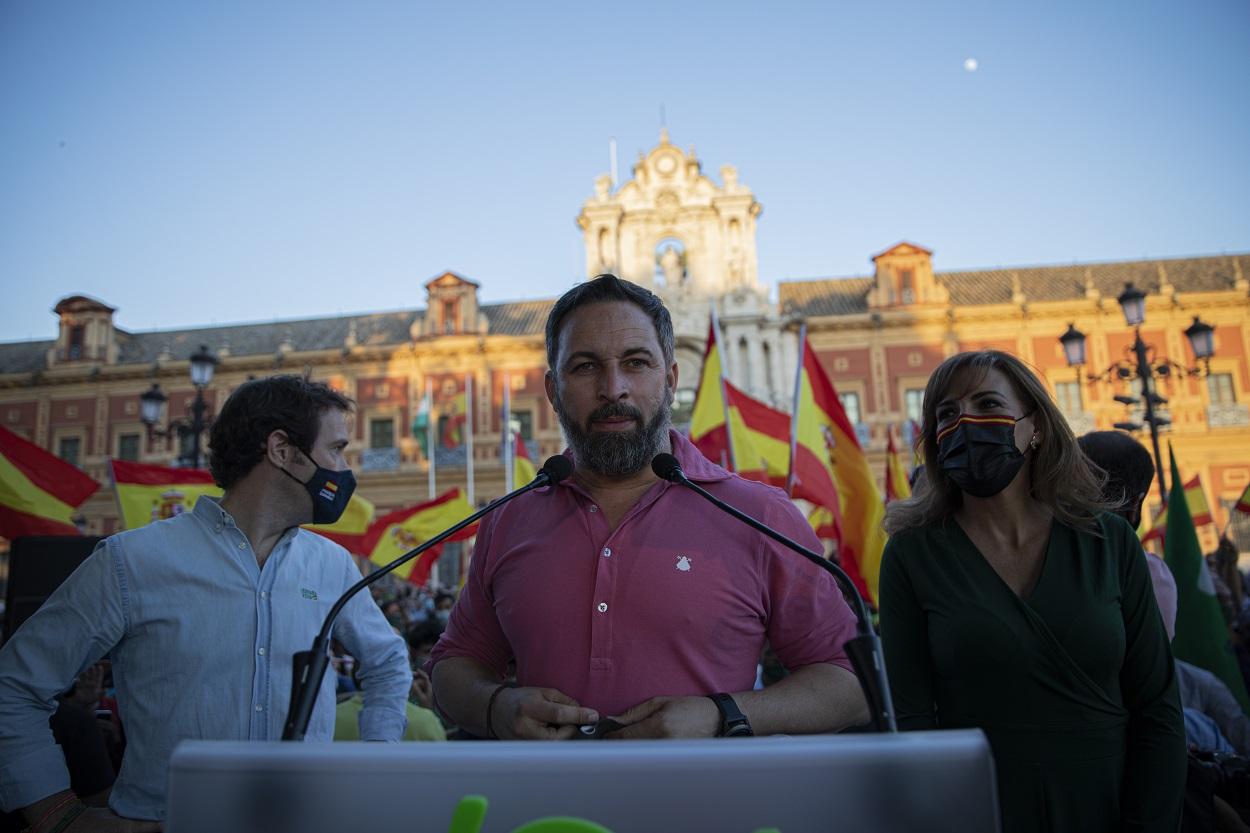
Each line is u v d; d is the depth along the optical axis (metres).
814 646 2.20
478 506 30.50
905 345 30.39
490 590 2.41
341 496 2.81
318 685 1.69
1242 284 28.78
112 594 2.45
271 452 2.71
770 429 9.86
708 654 2.05
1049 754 2.27
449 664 2.36
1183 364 28.86
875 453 29.78
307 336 34.56
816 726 2.02
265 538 2.74
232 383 31.78
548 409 30.92
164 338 35.12
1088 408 28.97
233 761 1.12
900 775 1.07
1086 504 2.48
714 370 9.58
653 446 2.27
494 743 1.11
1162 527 12.00
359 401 31.83
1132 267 32.50
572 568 2.17
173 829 1.10
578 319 2.30
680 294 30.33
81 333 33.03
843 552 7.81
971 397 2.59
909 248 31.12
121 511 8.01
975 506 2.61
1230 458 28.05
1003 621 2.36
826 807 1.06
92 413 32.03
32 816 2.30
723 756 1.07
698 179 31.44
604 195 31.38
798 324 30.88
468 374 31.47
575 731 1.86
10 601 4.68
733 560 2.16
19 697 2.34
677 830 1.05
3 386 32.34
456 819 1.07
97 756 3.85
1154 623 2.38
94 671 4.83
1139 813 2.21
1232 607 6.77
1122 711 2.33
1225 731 3.70
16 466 7.49
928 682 2.56
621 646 2.04
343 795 1.09
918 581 2.57
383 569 1.94
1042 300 30.72
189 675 2.44
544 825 1.06
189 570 2.54
